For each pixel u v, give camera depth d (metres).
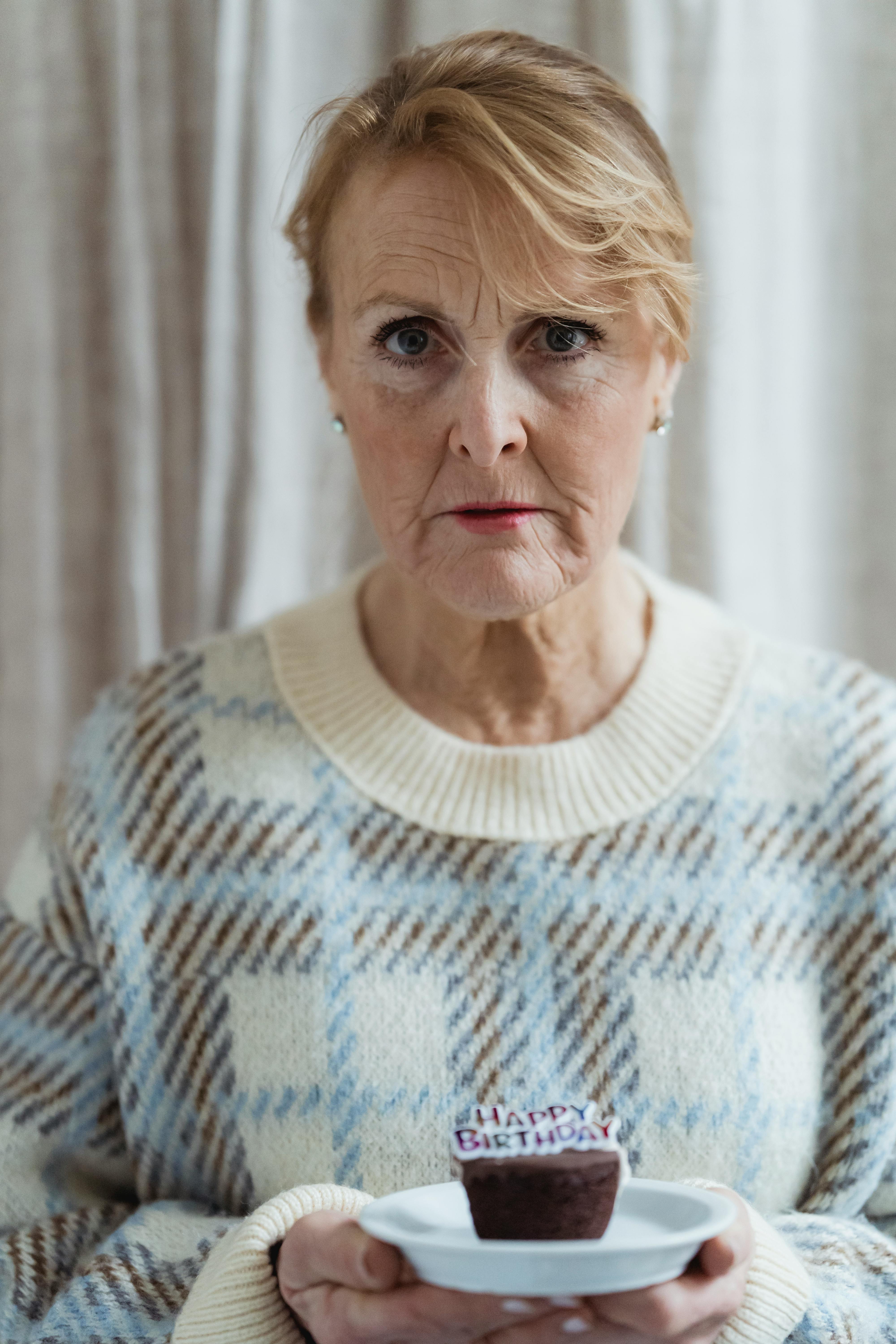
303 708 0.93
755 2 1.23
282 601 1.32
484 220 0.73
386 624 0.95
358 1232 0.62
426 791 0.88
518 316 0.74
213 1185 0.88
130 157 1.24
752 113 1.24
